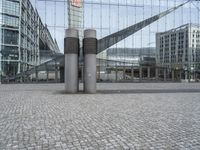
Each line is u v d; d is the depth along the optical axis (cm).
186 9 3912
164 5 3831
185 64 3919
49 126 687
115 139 564
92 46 1688
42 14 3444
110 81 3612
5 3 3189
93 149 495
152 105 1102
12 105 1088
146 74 3759
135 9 3731
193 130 651
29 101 1230
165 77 3828
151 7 3784
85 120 767
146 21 3766
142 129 658
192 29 3934
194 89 2119
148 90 1983
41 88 2189
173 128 671
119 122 742
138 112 914
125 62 3688
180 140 558
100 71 3616
